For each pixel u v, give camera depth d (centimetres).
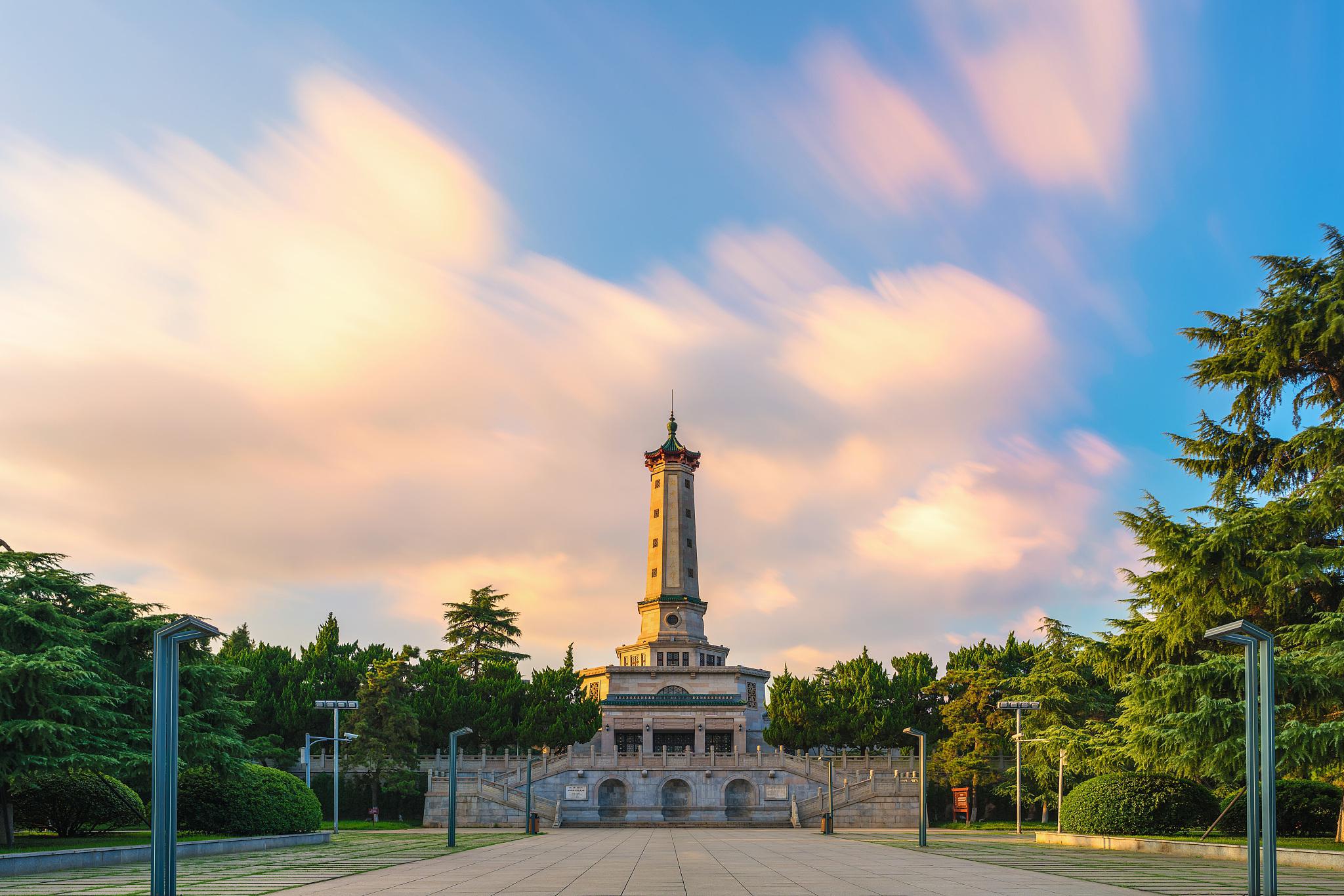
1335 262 4288
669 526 12619
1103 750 5266
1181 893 2677
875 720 10012
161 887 2197
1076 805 5175
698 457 13012
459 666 11394
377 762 8500
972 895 2628
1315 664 3850
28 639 3928
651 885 2955
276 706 9181
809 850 4819
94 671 4100
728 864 3844
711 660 12400
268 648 10138
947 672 10469
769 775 8938
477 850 4759
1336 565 4053
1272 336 4281
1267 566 4084
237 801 4906
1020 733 7119
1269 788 2444
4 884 2980
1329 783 4922
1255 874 2442
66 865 3534
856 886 2925
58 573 4262
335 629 11094
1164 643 4591
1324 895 2606
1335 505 4097
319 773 8769
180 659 4544
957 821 8556
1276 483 4566
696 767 8962
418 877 3219
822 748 10562
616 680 11862
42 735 3581
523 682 10356
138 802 4881
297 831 5134
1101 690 8044
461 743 10081
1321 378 4569
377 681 8750
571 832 7181
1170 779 4947
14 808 4622
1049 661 8038
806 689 10406
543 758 8944
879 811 8631
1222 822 4847
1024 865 3744
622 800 9019
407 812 8919
